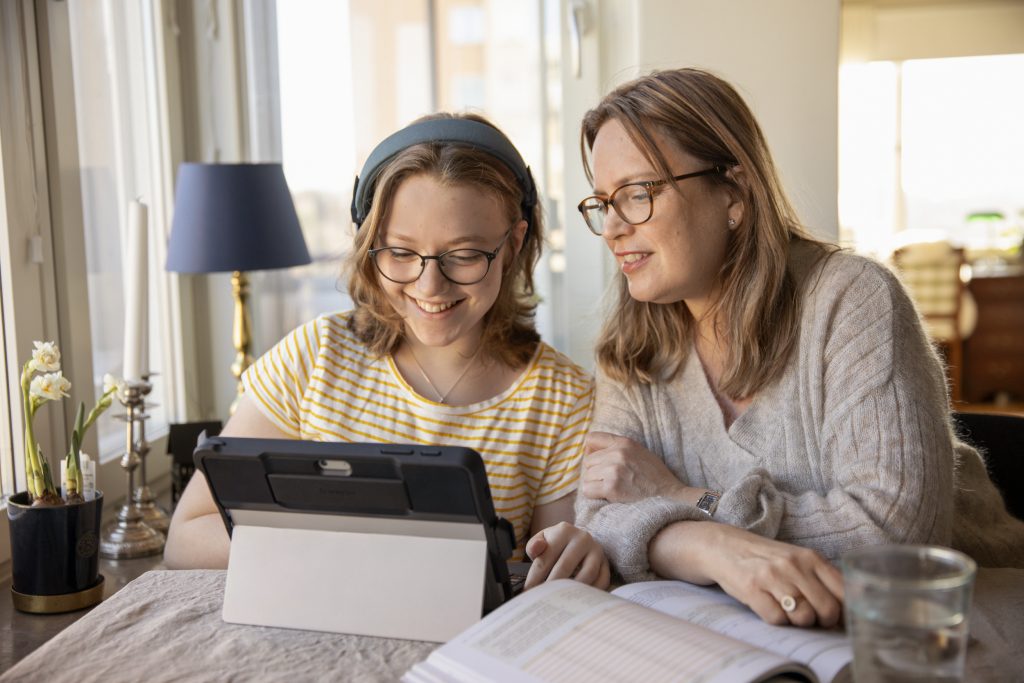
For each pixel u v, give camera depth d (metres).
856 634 0.71
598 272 2.90
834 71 2.55
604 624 0.86
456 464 0.91
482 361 1.49
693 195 1.26
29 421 1.38
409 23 2.83
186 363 2.69
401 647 0.96
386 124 2.86
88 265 2.08
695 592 1.03
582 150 1.37
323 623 1.00
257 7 2.71
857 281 1.26
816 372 1.25
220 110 2.70
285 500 1.00
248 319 2.34
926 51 7.14
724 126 1.26
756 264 1.28
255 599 1.02
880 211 6.61
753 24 2.56
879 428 1.17
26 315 1.75
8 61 1.72
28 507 1.34
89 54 2.11
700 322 1.37
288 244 2.18
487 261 1.32
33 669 0.92
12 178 1.71
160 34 2.50
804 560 0.97
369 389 1.47
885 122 7.30
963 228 7.46
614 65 2.82
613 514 1.17
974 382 6.28
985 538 1.34
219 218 2.11
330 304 2.83
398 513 0.97
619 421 1.39
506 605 0.92
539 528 1.49
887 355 1.20
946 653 0.69
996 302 6.18
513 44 2.87
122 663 0.93
